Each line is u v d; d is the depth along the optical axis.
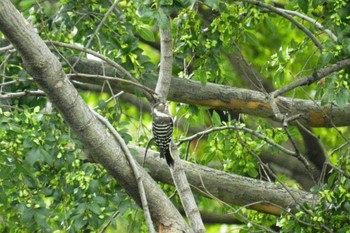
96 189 12.67
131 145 14.59
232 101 14.87
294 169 19.66
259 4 14.15
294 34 21.48
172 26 14.09
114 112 13.69
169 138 12.45
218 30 14.16
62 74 10.90
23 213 12.28
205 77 14.19
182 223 11.95
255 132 13.79
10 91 13.90
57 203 13.48
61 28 14.13
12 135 11.88
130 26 14.07
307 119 15.18
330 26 13.81
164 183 14.77
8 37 10.45
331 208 13.03
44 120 12.61
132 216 14.23
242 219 15.10
